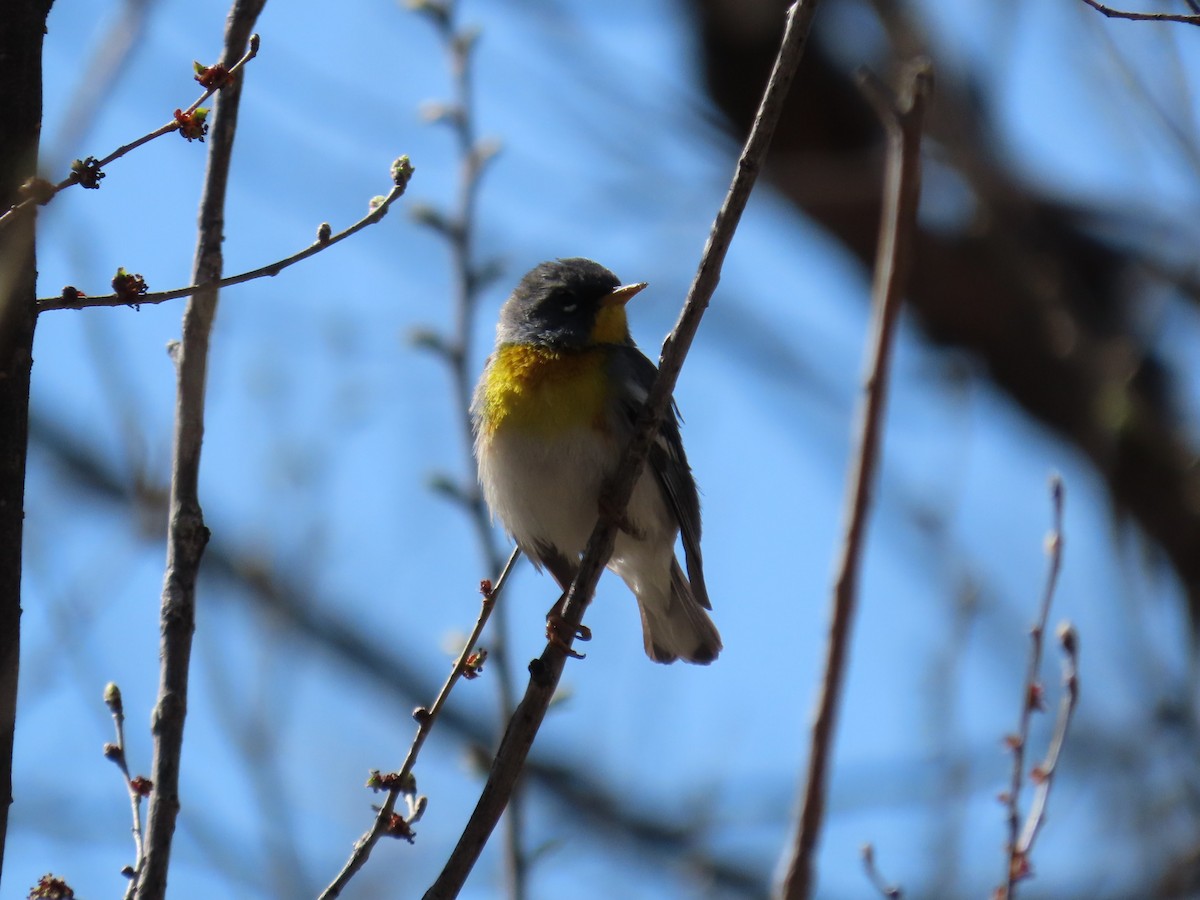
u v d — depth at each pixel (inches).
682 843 588.4
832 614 293.1
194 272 294.5
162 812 255.6
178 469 282.0
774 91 291.4
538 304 440.1
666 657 470.6
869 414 307.6
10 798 229.5
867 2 589.6
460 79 444.8
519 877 336.8
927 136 595.2
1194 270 595.8
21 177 230.7
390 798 263.4
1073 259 679.1
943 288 691.4
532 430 419.5
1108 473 492.4
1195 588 573.3
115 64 273.1
